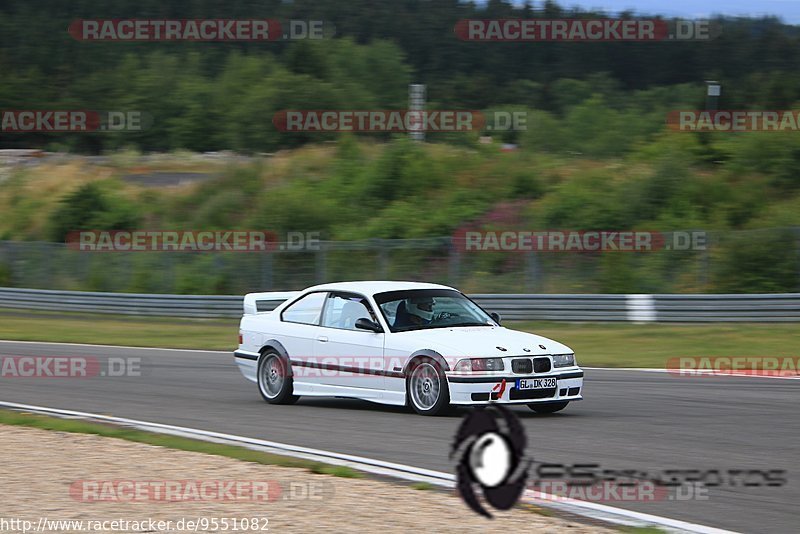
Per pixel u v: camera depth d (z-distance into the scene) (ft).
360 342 126.41
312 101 621.72
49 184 499.10
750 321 247.09
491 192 394.73
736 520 70.28
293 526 66.90
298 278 345.31
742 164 383.65
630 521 68.85
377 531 65.26
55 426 112.27
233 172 460.96
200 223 419.74
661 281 295.07
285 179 448.24
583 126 536.83
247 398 141.38
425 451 96.43
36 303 337.31
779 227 307.17
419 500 74.18
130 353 207.00
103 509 72.54
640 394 140.77
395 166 419.54
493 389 114.93
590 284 301.43
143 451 96.32
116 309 317.63
